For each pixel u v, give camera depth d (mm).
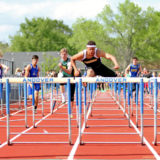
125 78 6969
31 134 8289
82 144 6996
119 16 62750
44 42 98750
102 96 25234
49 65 53938
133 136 7957
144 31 64000
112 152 6270
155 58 66625
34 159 5777
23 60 72250
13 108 15609
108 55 7066
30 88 12406
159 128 9117
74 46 68125
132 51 65562
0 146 6871
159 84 15383
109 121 10602
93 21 64000
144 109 14461
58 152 6293
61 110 14555
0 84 11922
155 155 5992
